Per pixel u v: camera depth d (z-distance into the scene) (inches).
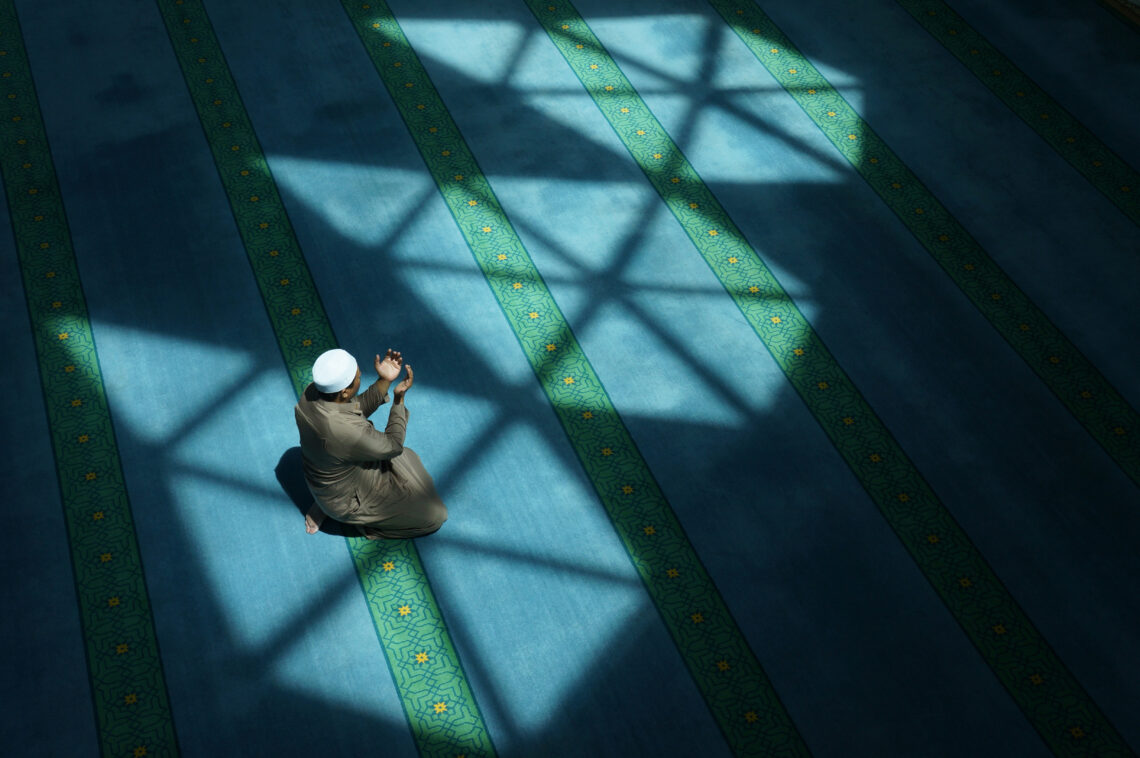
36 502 150.9
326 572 145.3
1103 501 156.9
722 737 130.5
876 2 253.8
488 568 146.6
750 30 244.1
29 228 189.3
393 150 208.5
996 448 163.3
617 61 233.5
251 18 237.9
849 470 159.9
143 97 216.5
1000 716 133.0
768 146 214.7
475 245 191.5
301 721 130.5
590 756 128.4
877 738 130.8
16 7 237.6
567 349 175.3
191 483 154.4
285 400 165.8
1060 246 196.1
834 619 142.2
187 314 176.9
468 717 131.5
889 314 183.2
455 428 163.2
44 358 169.3
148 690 132.4
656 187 204.8
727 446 162.6
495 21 242.2
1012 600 144.7
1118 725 132.5
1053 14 251.0
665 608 142.9
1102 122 222.7
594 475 158.1
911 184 207.5
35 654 135.1
